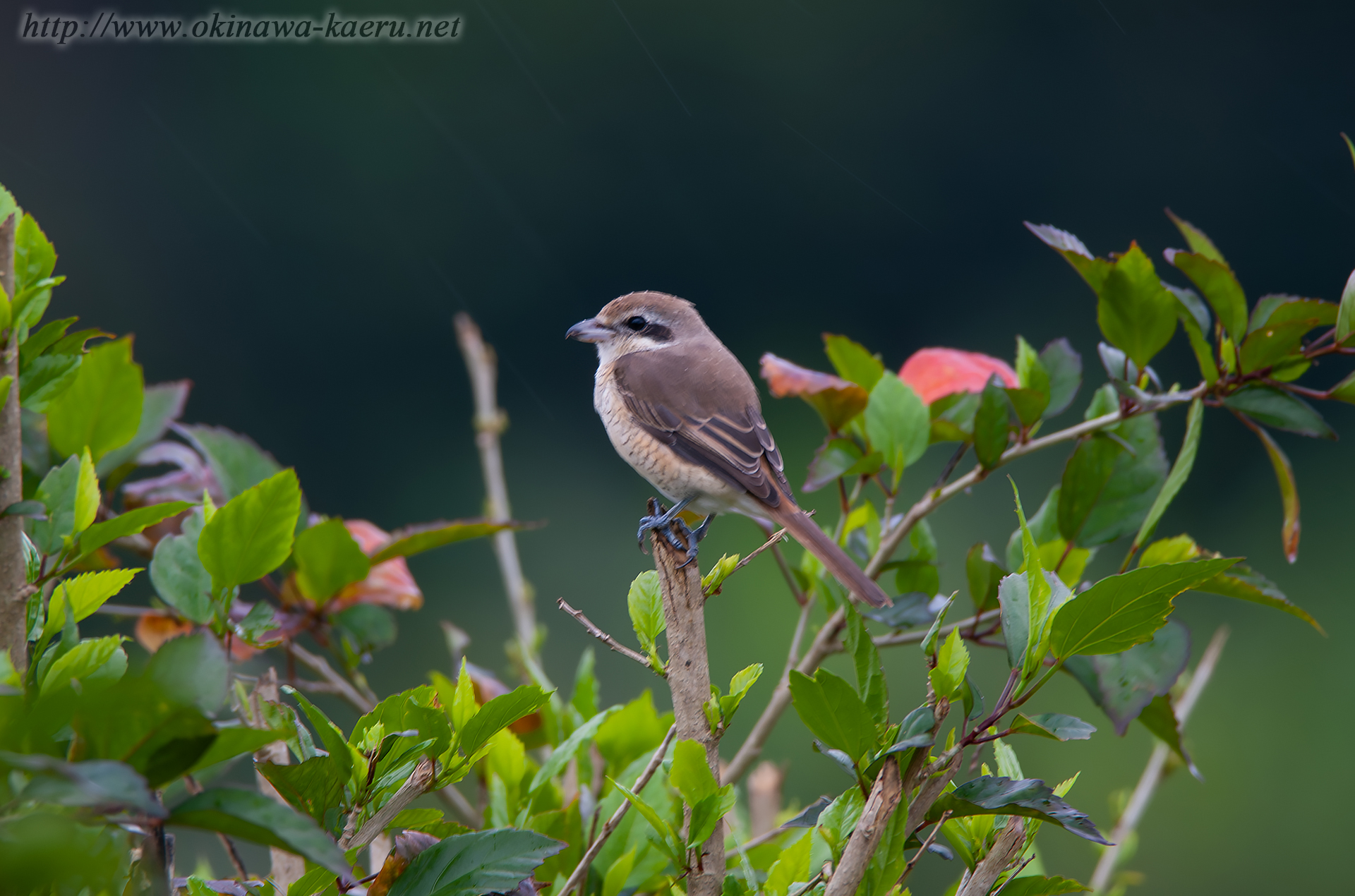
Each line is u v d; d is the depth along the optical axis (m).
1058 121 21.50
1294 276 20.77
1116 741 11.74
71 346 3.13
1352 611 15.12
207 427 4.95
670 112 21.77
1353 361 17.02
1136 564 4.41
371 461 20.61
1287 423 4.25
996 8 21.77
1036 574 2.90
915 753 2.79
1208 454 17.66
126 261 20.75
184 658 2.08
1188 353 18.05
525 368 21.06
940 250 21.67
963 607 7.61
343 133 21.41
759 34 21.81
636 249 21.66
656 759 3.21
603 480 19.94
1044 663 3.71
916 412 4.89
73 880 2.14
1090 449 4.68
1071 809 2.82
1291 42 20.69
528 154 21.67
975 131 21.84
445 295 21.19
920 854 3.00
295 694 2.89
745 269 21.84
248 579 3.45
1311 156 20.62
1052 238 4.48
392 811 2.93
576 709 4.19
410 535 4.42
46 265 3.10
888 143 21.88
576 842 3.63
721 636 13.41
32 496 3.17
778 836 4.46
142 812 2.08
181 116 21.11
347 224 21.33
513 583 5.74
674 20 21.66
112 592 3.01
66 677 2.66
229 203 21.02
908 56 21.75
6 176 20.41
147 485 4.90
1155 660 3.92
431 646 15.93
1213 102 21.19
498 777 3.71
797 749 11.82
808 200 21.84
